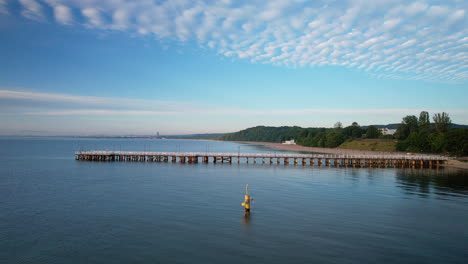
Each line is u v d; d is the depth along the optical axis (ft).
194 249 83.66
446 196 148.56
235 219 109.29
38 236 92.84
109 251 82.48
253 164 297.74
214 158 306.96
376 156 294.87
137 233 95.14
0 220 107.65
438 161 283.38
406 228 101.55
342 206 128.16
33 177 201.87
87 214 114.62
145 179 194.59
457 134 338.13
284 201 136.26
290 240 90.17
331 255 80.33
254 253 81.25
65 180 189.47
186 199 138.51
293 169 257.75
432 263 76.48
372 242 89.35
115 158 332.60
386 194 152.66
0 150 522.88
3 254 80.79
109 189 160.97
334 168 269.23
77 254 80.74
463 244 88.74
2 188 163.22
